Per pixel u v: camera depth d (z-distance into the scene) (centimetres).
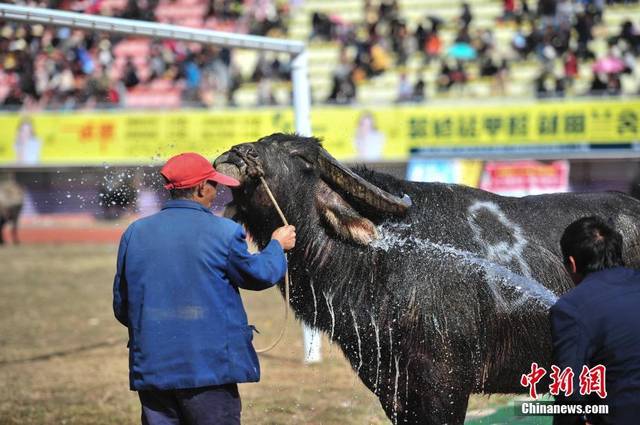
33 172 3031
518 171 2512
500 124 2505
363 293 613
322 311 627
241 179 594
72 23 905
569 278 625
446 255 609
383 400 625
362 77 3017
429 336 598
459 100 2542
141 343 525
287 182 606
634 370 465
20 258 2359
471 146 2527
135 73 3053
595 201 656
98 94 3011
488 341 612
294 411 898
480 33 2983
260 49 1076
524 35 2948
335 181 607
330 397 953
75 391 1016
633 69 2777
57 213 3030
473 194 651
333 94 2911
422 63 3023
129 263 535
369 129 2595
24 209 3053
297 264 622
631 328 466
